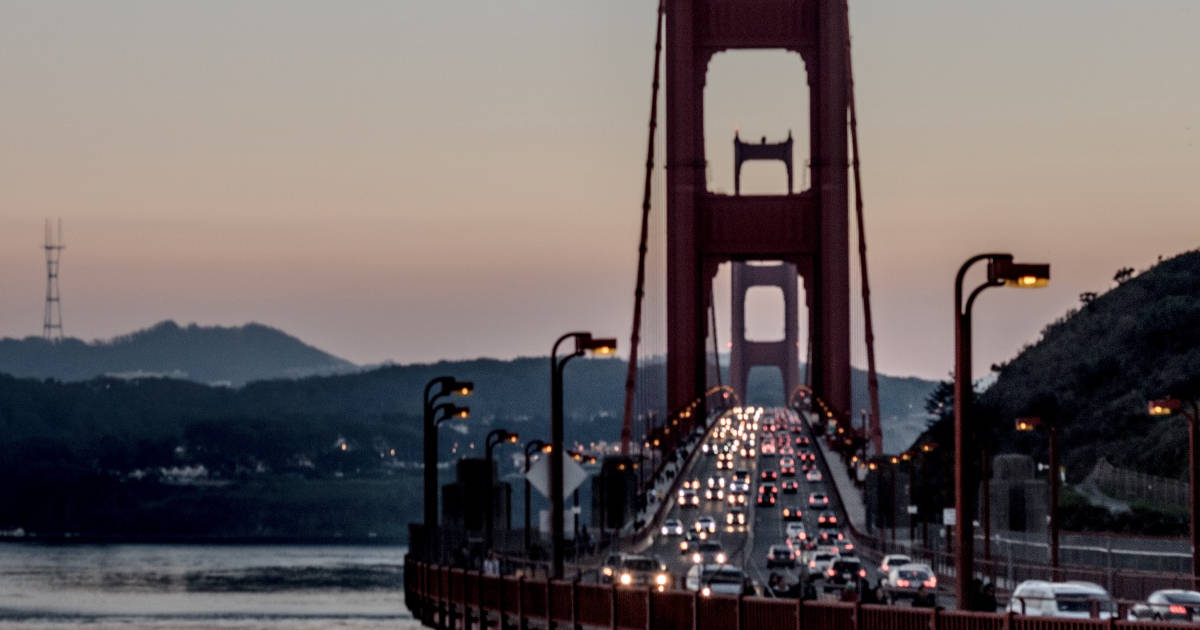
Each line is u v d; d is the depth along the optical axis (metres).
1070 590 130.62
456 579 168.50
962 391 108.56
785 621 110.19
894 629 101.75
